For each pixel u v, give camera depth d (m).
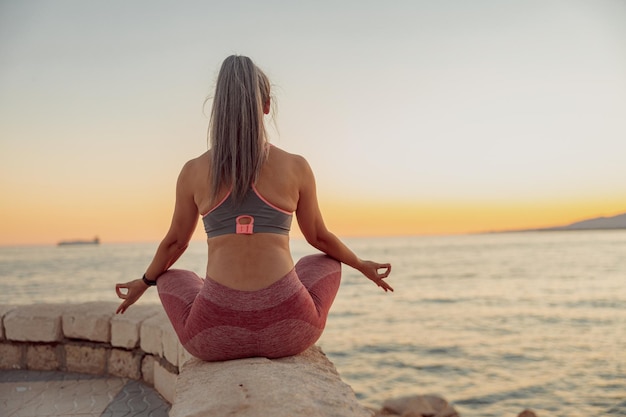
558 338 21.73
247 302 2.25
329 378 2.24
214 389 2.03
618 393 12.32
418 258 88.56
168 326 4.25
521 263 70.81
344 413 1.86
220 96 2.38
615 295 36.06
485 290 41.91
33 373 4.76
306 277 2.59
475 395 12.95
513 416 10.91
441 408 9.41
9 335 4.86
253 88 2.37
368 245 168.25
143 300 32.31
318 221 2.61
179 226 2.58
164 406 3.94
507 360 17.59
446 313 30.81
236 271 2.28
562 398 12.16
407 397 9.72
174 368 3.93
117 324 4.61
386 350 20.31
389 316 30.33
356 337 23.69
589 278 48.59
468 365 17.05
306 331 2.40
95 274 60.75
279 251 2.33
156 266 2.70
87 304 5.13
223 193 2.32
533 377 14.71
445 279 52.00
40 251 146.88
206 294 2.29
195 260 77.38
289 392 1.95
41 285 49.41
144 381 4.52
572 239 173.88
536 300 34.97
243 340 2.30
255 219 2.30
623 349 18.69
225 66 2.42
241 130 2.32
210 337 2.31
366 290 44.41
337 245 2.69
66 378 4.61
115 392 4.26
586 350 18.81
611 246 114.00
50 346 4.85
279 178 2.38
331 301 2.61
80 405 3.94
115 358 4.68
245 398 1.90
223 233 2.32
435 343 21.61
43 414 3.73
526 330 24.16
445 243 173.00
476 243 161.12
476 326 25.94
